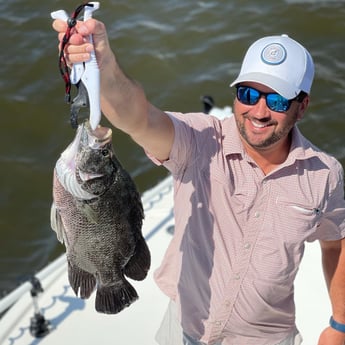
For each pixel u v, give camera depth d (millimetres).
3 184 5055
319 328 2445
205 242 1633
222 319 1696
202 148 1592
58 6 6887
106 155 1339
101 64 1317
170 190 3117
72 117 1271
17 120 5602
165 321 1915
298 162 1592
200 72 6027
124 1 6910
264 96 1489
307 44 6348
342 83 5797
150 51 6258
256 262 1614
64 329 2439
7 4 6984
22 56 6238
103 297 1495
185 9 6816
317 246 2793
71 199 1365
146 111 1490
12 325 2449
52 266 2711
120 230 1424
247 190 1578
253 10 6773
